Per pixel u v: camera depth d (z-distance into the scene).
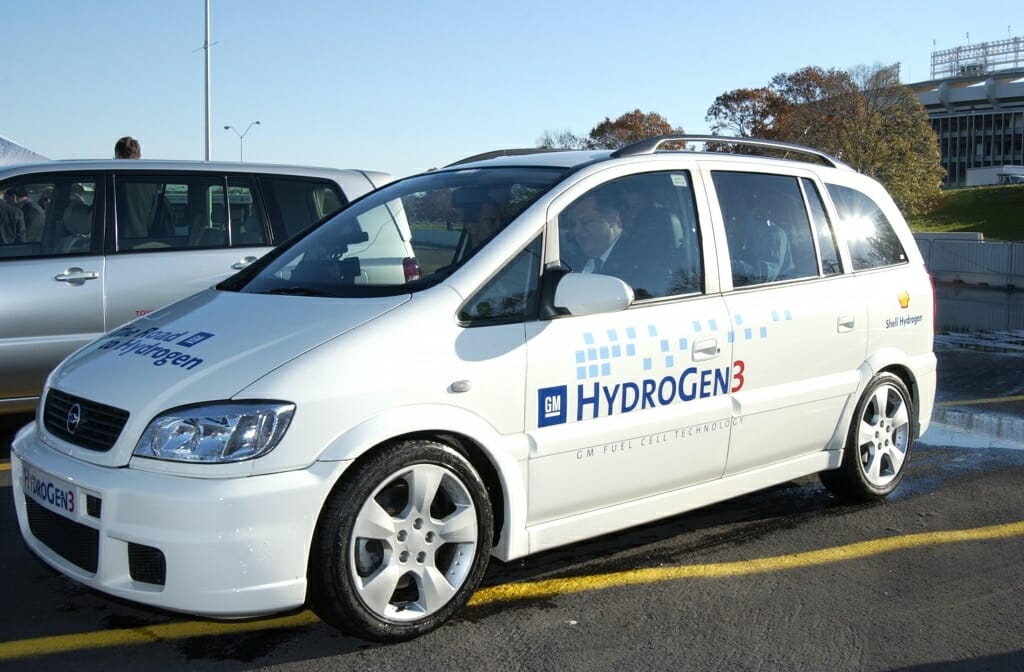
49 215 6.07
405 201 4.39
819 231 4.92
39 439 3.54
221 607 3.03
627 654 3.46
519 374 3.61
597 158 4.22
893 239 5.38
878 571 4.29
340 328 3.38
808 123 58.16
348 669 3.31
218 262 6.45
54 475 3.29
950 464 6.04
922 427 5.47
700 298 4.26
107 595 3.16
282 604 3.10
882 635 3.65
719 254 4.38
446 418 3.41
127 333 3.86
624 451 3.95
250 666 3.34
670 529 4.84
